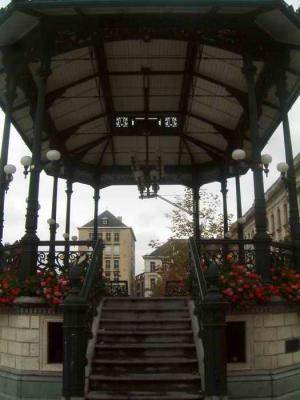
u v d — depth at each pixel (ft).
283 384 26.48
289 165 31.48
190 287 30.73
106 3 26.84
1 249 30.04
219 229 95.86
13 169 31.45
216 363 21.57
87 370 24.34
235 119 43.68
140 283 282.56
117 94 42.19
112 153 53.06
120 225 276.62
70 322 22.16
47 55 29.99
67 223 49.85
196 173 55.31
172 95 42.50
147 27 29.40
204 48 33.86
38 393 25.67
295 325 28.27
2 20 27.48
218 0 27.07
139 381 23.97
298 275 27.66
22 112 38.65
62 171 50.49
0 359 27.73
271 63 30.96
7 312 27.58
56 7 26.91
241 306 26.32
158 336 27.71
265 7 27.22
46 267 27.71
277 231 136.67
